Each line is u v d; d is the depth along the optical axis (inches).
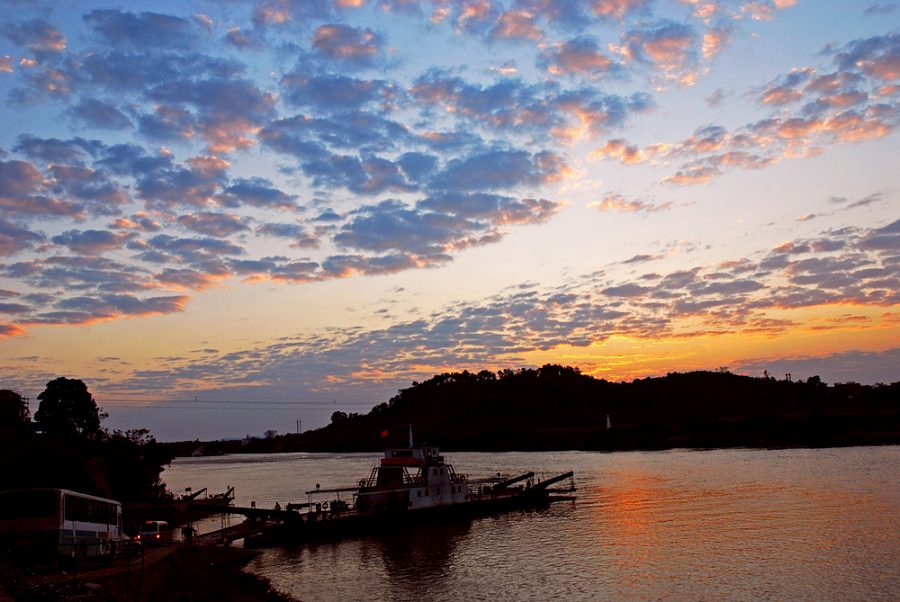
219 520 3646.7
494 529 2974.9
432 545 2630.4
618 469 5925.2
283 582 2058.3
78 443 3821.4
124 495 3752.5
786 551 2201.0
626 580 1939.0
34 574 1250.6
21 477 2886.3
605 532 2748.5
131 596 1269.7
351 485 5408.5
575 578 1991.9
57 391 4259.4
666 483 4475.9
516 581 1989.4
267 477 6806.1
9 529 1413.6
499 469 6501.0
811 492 3565.5
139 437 4562.0
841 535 2402.8
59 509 1445.6
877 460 5418.3
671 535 2591.0
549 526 2984.7
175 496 4402.1
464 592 1892.2
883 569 1930.4
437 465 3324.3
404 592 1918.1
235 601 1672.0
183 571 1732.3
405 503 3068.4
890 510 2876.5
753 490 3806.6
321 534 2738.7
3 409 3860.7
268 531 2669.8
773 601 1688.0
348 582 2048.5
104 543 1574.8
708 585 1847.9
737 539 2437.3
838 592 1737.2
